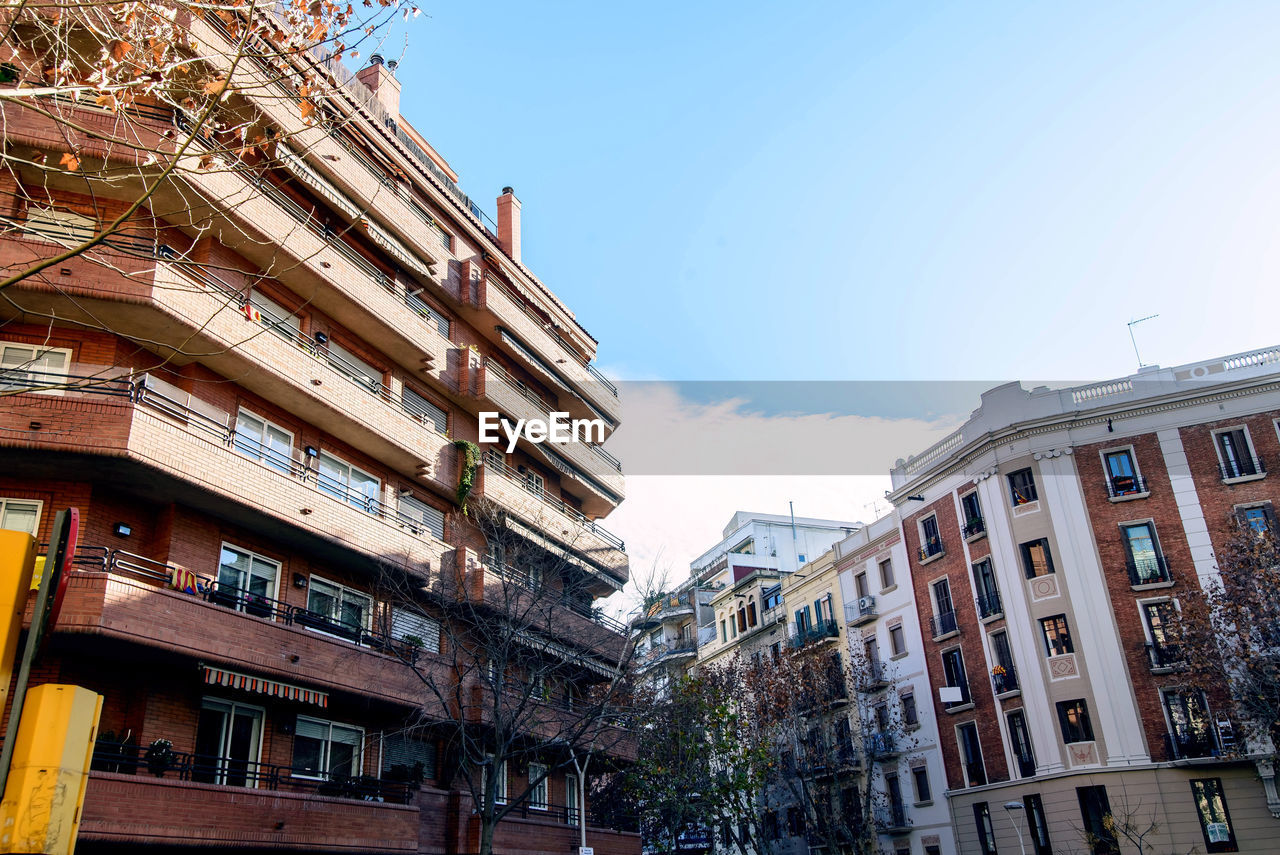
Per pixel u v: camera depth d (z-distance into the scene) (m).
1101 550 34.81
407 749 23.41
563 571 31.02
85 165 18.02
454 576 24.52
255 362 20.06
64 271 17.36
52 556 5.79
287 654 18.78
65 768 5.37
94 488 17.62
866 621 44.34
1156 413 35.81
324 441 22.95
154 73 10.88
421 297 27.80
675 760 31.42
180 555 18.48
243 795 17.00
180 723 17.89
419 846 21.78
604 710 26.67
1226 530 33.41
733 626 56.31
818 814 37.41
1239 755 30.11
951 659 39.28
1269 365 34.97
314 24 10.86
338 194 23.78
